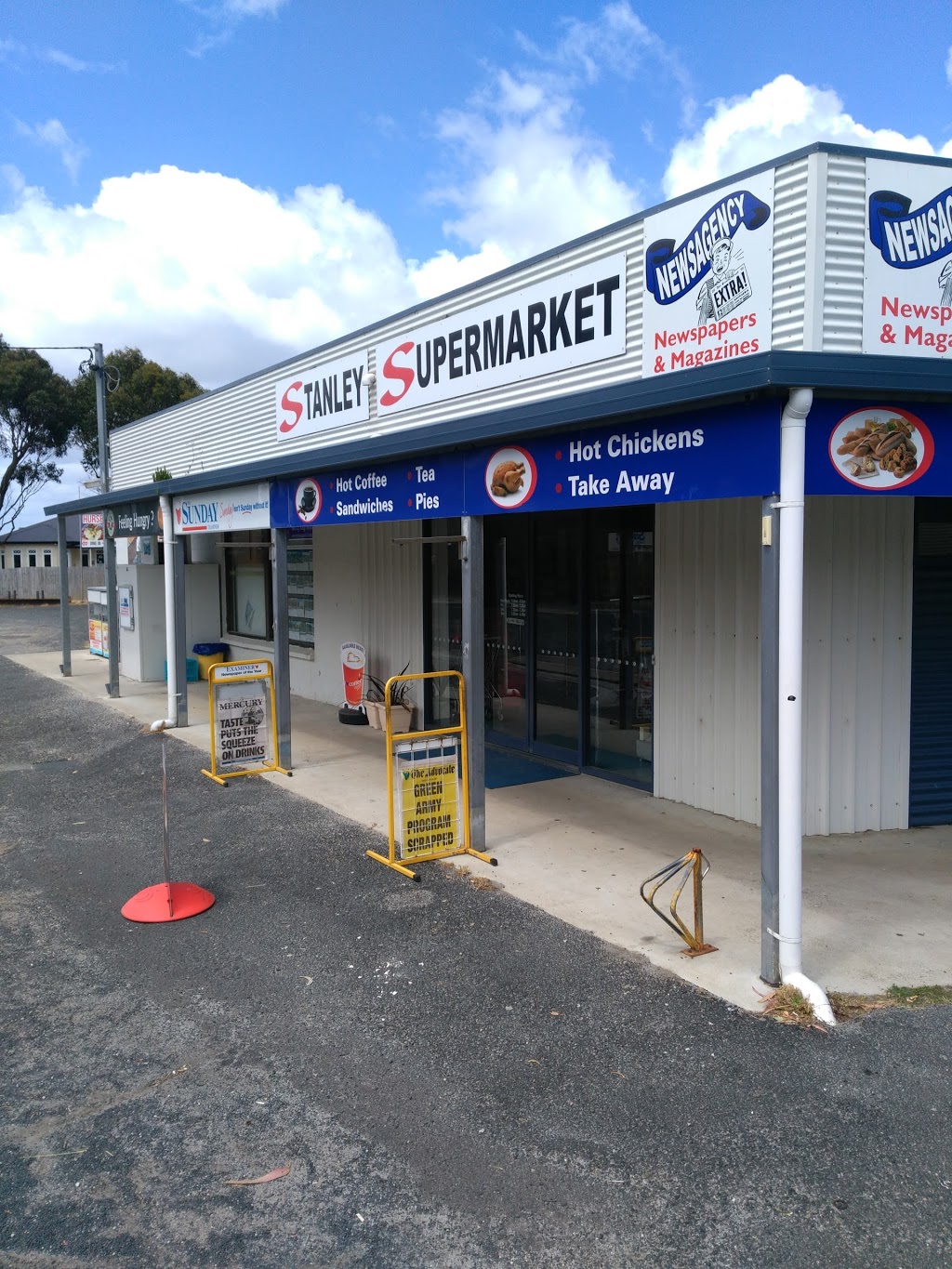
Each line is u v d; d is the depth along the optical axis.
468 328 8.54
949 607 7.20
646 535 8.23
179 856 6.95
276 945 5.35
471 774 6.76
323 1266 2.97
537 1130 3.62
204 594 16.05
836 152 4.94
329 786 8.80
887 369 4.29
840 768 7.06
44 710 13.41
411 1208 3.22
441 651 11.02
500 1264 2.97
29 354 48.19
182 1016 4.56
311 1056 4.18
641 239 6.54
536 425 5.62
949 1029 4.25
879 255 5.02
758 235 5.40
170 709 11.58
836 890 5.96
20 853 7.19
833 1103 3.73
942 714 7.25
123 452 17.77
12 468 49.44
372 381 10.06
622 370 6.80
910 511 7.05
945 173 5.07
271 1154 3.52
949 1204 3.18
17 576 44.97
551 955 5.09
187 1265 2.98
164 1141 3.60
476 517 6.70
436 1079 3.97
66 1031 4.44
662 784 8.06
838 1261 2.95
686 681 7.74
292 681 14.20
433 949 5.21
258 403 12.59
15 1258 3.01
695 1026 4.30
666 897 5.87
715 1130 3.57
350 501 8.19
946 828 7.25
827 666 6.95
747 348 5.55
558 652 9.37
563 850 6.82
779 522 4.40
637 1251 3.01
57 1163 3.48
